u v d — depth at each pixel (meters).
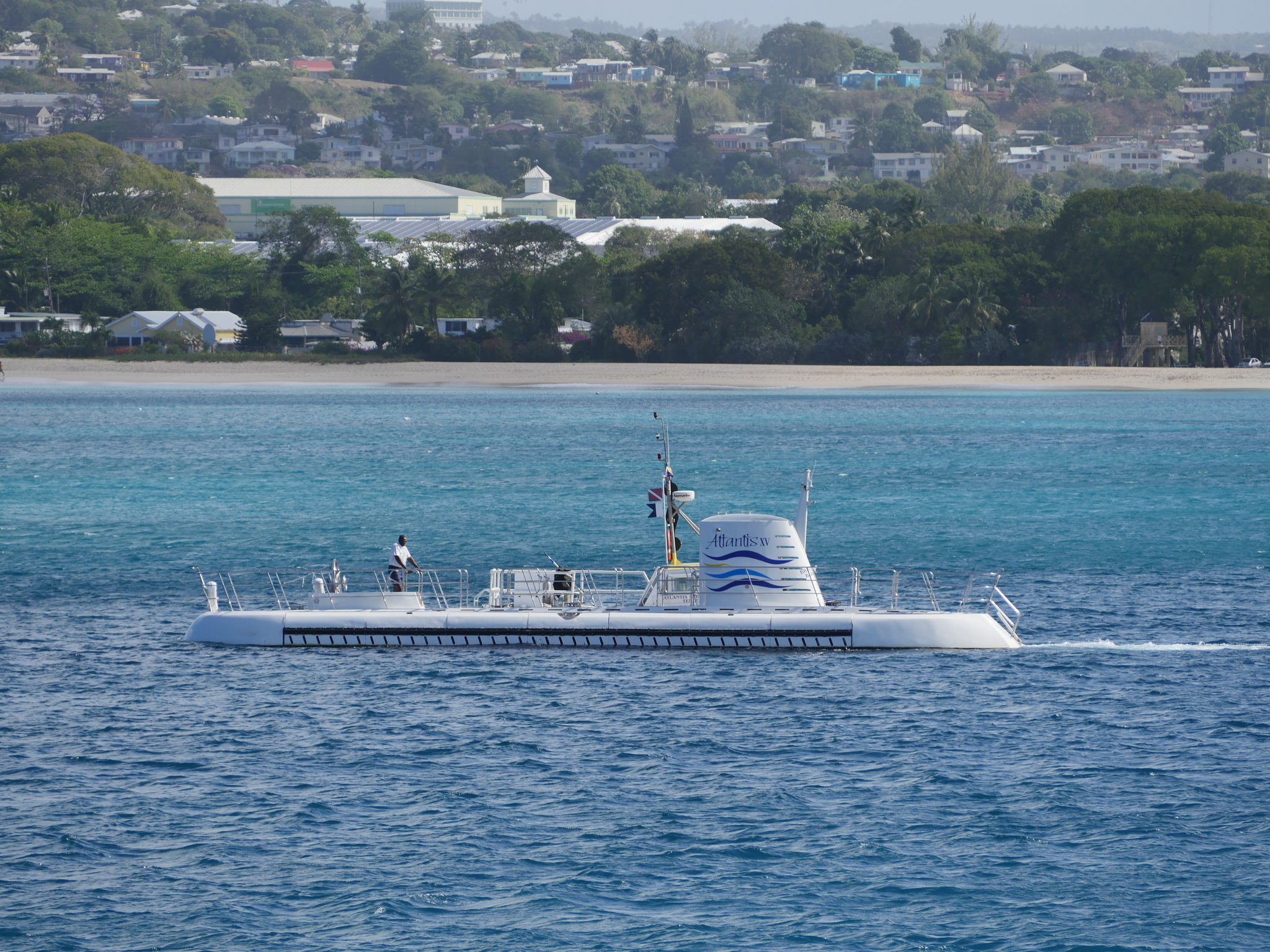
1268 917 80.38
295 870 87.00
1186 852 88.94
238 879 85.62
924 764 105.06
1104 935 78.62
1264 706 119.81
